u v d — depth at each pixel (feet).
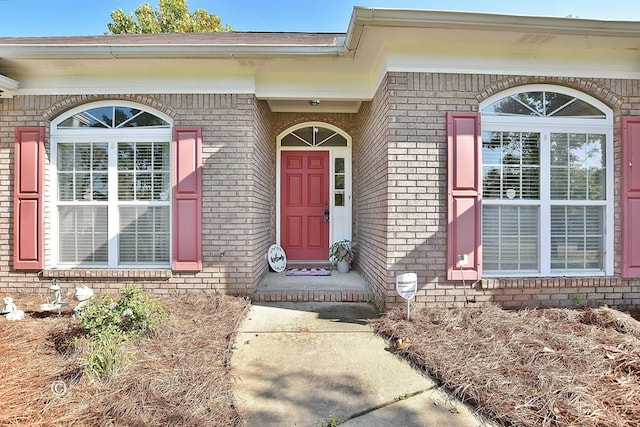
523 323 11.40
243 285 15.07
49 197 15.37
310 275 18.89
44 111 15.05
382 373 8.94
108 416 6.68
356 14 11.14
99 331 9.34
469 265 13.34
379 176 14.70
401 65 13.21
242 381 8.51
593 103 14.24
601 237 14.32
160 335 10.42
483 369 8.54
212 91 15.07
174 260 14.98
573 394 7.47
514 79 13.65
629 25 11.74
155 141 15.40
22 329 10.96
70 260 15.64
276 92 15.71
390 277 13.32
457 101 13.46
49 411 6.81
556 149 14.19
